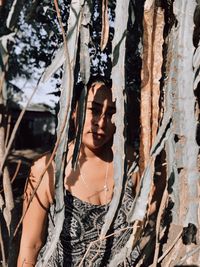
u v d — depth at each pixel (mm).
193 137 1010
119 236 1274
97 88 1258
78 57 1081
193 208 1007
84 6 1071
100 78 1295
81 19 1068
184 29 1022
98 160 1305
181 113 1015
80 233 1272
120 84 1031
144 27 1074
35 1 1217
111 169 1308
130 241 1094
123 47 1031
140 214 1024
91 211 1277
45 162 1276
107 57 1445
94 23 1343
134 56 1443
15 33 1035
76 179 1288
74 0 1081
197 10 1064
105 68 1474
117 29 1041
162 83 1111
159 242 1125
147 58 1073
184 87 1016
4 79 993
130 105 1514
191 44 1018
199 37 1088
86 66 1083
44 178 1266
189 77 1015
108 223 1056
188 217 1007
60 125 1043
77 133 1130
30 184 1302
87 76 1088
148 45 1073
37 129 14914
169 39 1066
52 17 1373
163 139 1040
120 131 1029
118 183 1038
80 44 1080
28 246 1313
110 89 1268
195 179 1010
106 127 1267
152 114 1075
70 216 1272
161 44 1069
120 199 1045
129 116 1514
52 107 2482
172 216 1042
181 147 1019
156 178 1224
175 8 1028
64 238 1279
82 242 1275
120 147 1032
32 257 1325
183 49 1020
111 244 1276
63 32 975
